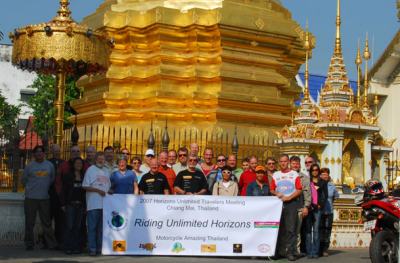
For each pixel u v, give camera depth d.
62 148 25.38
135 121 29.98
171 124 29.38
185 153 20.77
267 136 29.48
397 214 17.36
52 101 51.12
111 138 29.59
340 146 23.80
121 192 19.14
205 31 30.14
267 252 18.77
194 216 18.83
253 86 30.58
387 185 25.64
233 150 24.95
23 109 65.50
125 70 31.03
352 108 24.38
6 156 24.69
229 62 30.20
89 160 19.94
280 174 19.09
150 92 29.94
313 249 19.67
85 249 19.83
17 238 21.67
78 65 26.44
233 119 29.56
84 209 19.27
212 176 20.06
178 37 30.48
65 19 23.98
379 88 40.81
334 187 20.80
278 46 31.45
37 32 23.73
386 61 40.00
